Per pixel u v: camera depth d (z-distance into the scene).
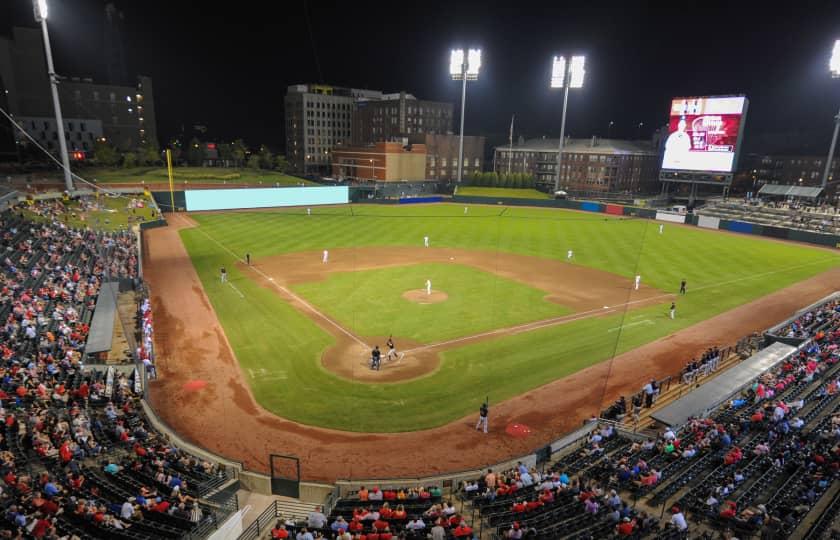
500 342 30.42
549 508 15.66
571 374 26.78
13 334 25.50
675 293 41.47
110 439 18.75
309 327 32.00
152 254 50.53
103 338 26.56
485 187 110.94
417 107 134.25
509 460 19.08
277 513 16.25
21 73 108.50
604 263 50.81
